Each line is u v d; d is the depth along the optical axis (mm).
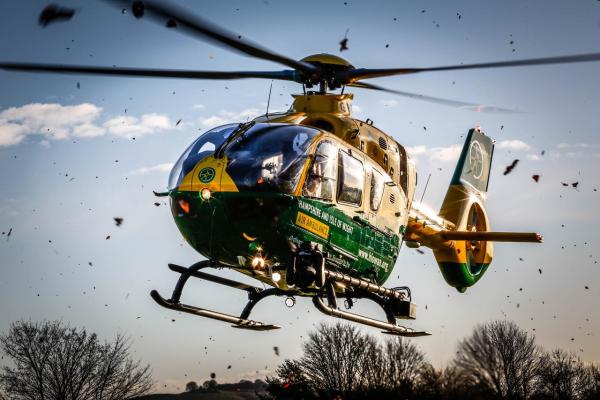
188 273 16219
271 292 17703
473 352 17719
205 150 15352
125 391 36656
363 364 32188
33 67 13070
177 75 15203
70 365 36719
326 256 16016
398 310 18359
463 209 24312
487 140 25891
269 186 14844
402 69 16859
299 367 33719
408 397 23047
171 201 15336
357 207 16641
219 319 16984
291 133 15461
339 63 17609
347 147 16516
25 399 36281
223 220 14922
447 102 16609
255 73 17312
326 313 16078
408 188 18875
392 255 18219
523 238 21266
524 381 21859
